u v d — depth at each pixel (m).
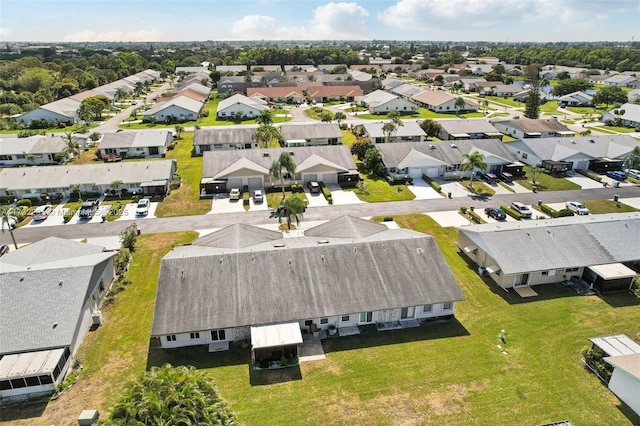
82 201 70.81
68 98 148.38
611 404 32.00
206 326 36.53
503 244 48.28
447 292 41.06
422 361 36.12
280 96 167.12
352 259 42.88
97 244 56.22
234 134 100.00
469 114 146.12
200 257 41.41
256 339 35.28
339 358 36.50
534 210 67.81
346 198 71.94
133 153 96.44
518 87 189.88
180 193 73.94
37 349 34.12
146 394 22.80
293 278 40.69
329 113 136.00
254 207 68.25
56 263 43.06
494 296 45.59
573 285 47.53
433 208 68.44
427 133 111.75
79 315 37.34
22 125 127.69
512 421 30.42
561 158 85.44
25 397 32.47
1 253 53.06
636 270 49.47
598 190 76.69
